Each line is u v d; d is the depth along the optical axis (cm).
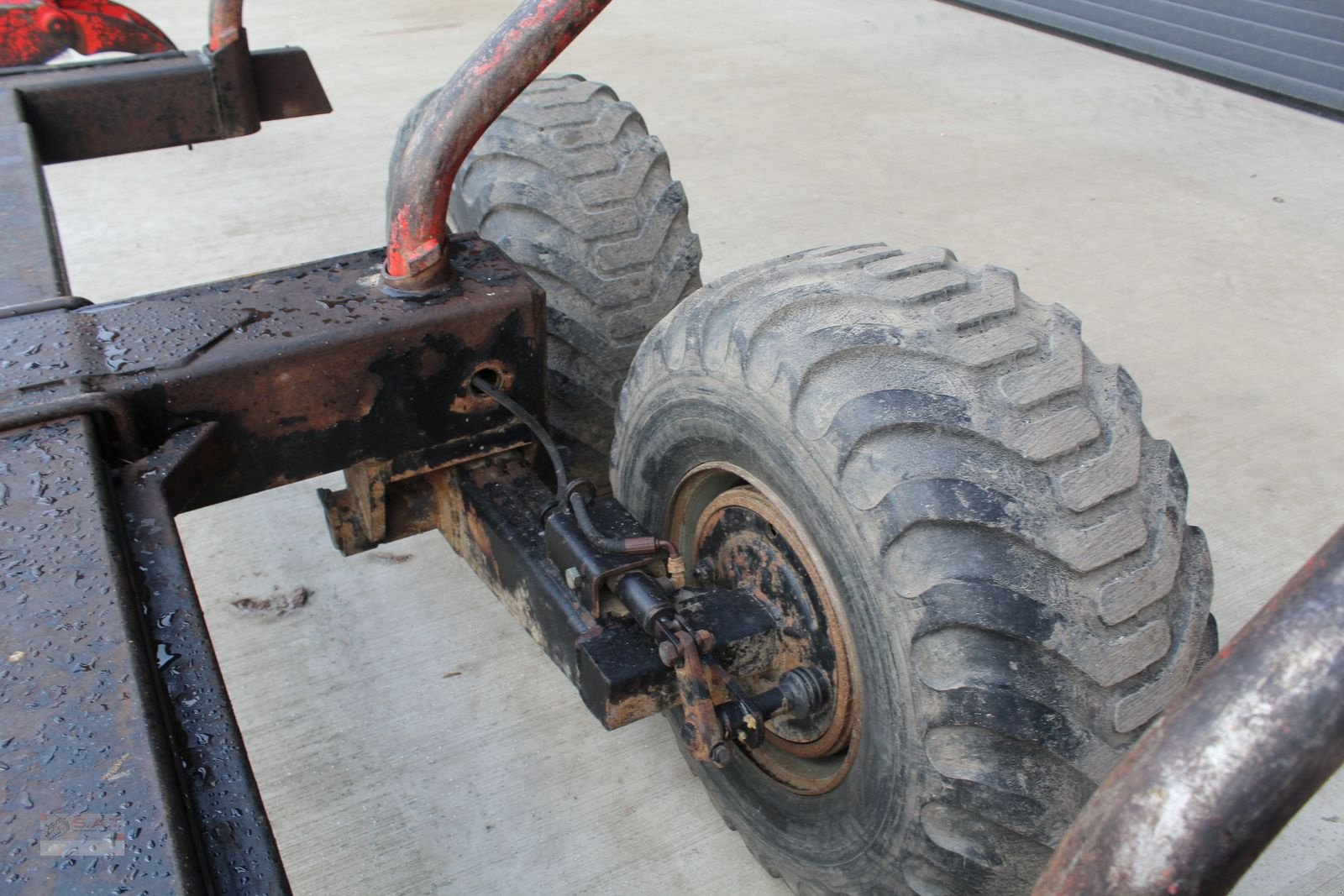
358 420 148
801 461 132
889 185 491
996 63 691
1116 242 438
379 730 214
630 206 204
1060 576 118
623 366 204
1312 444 308
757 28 749
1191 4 664
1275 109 616
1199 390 335
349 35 704
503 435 163
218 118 271
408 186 144
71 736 81
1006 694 115
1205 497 284
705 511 165
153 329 140
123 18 329
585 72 641
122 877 71
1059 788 118
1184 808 56
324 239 426
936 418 122
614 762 208
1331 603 54
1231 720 55
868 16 791
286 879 82
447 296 151
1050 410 124
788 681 142
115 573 98
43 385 126
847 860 144
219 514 277
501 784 203
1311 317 383
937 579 118
